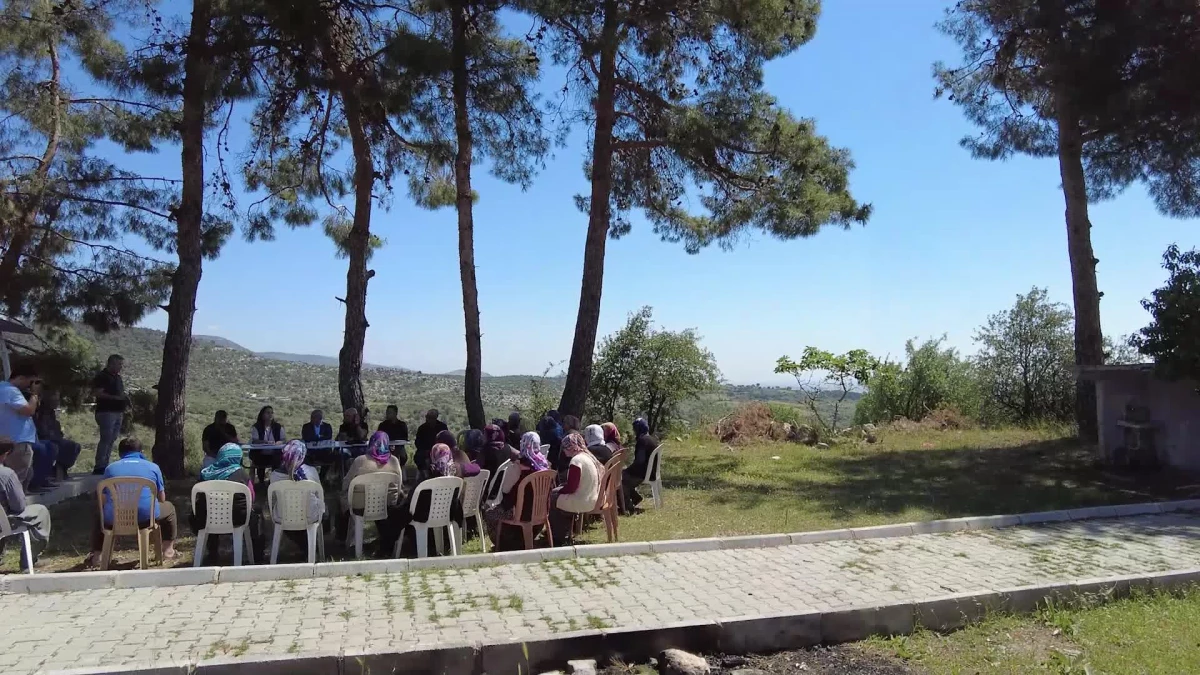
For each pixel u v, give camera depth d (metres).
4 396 8.29
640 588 5.64
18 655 4.30
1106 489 10.13
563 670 4.42
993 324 19.39
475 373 12.92
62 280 13.82
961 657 4.54
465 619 4.94
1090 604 5.36
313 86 11.65
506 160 13.52
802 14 12.23
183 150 11.77
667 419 18.94
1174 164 13.30
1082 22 11.10
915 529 7.53
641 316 18.75
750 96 12.71
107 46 12.46
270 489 6.48
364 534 8.02
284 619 4.93
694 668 4.23
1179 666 4.23
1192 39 10.31
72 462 10.54
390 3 12.38
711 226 14.93
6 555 6.79
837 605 5.15
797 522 8.30
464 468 7.37
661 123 12.77
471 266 12.94
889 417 20.06
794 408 20.88
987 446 14.62
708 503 9.52
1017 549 6.80
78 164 13.40
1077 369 12.02
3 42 12.03
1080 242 13.51
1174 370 9.87
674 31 12.27
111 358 10.81
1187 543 6.95
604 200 12.89
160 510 6.62
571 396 12.74
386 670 4.23
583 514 7.74
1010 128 14.62
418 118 12.38
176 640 4.55
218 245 14.12
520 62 12.35
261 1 10.48
